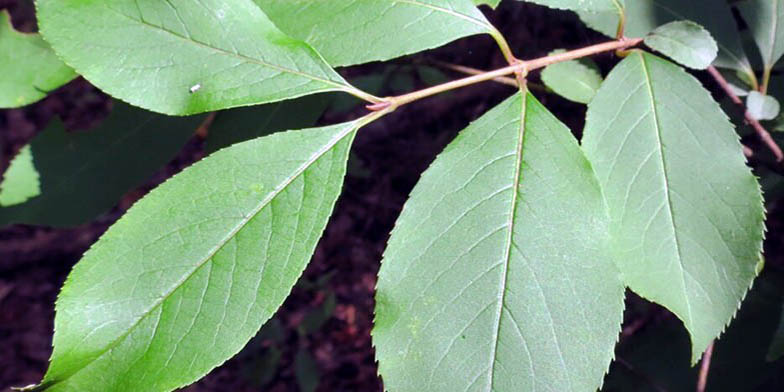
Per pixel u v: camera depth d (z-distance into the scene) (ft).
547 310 0.51
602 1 0.63
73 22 0.54
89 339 0.49
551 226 0.52
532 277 0.51
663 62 0.60
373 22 0.59
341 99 1.20
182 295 0.50
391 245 0.53
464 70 1.00
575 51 0.62
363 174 1.99
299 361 2.07
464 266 0.52
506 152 0.55
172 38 0.55
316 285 2.31
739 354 0.92
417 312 0.51
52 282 2.55
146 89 0.55
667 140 0.58
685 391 0.96
